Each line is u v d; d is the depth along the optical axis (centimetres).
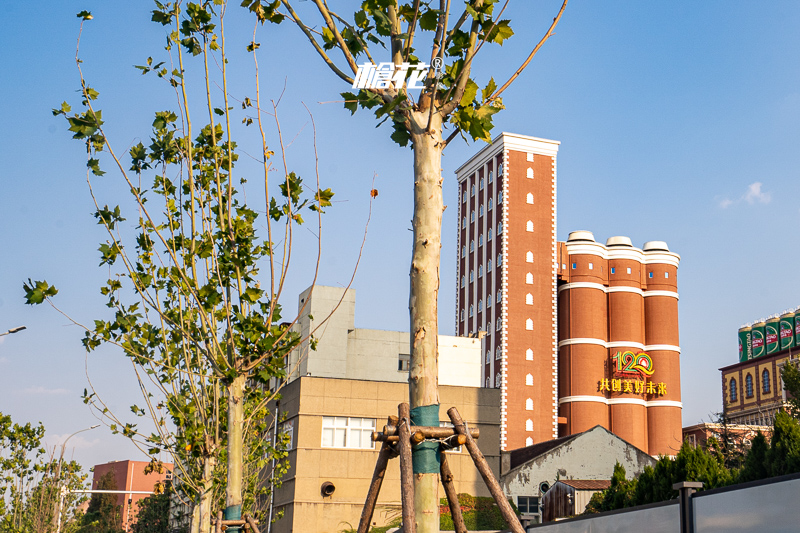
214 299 1199
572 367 10112
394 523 4856
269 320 1209
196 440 1603
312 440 4903
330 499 4825
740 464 4709
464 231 10694
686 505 1712
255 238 1233
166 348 1500
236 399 1227
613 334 10531
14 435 4241
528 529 2512
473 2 653
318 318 6262
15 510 4222
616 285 10638
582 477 5419
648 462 5597
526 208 9775
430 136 643
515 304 9425
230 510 1198
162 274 1379
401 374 6400
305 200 1209
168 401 1579
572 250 10444
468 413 5291
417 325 607
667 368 10525
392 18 662
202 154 1362
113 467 11806
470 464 5159
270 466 5153
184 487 1986
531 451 5797
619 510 2034
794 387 4350
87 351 1441
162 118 1364
